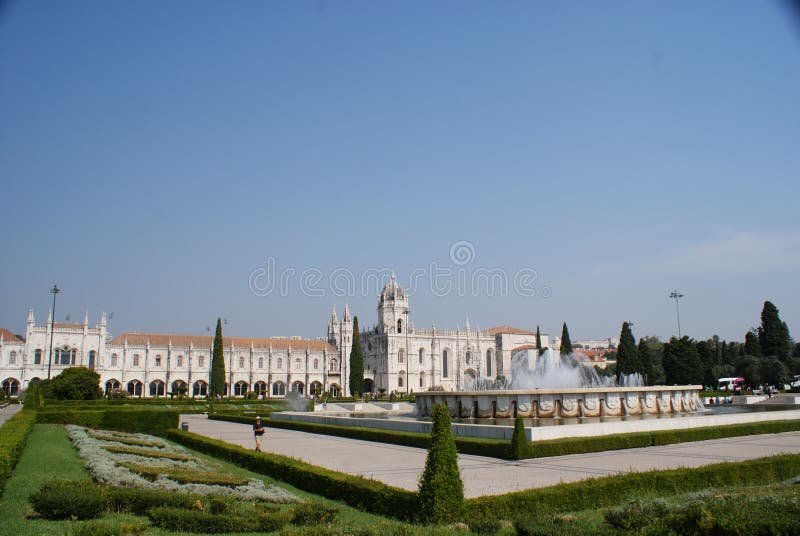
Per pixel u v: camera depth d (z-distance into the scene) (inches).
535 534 706.8
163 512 785.6
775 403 3329.2
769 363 5137.8
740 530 639.8
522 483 1092.5
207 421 3112.7
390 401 5083.7
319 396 6456.7
